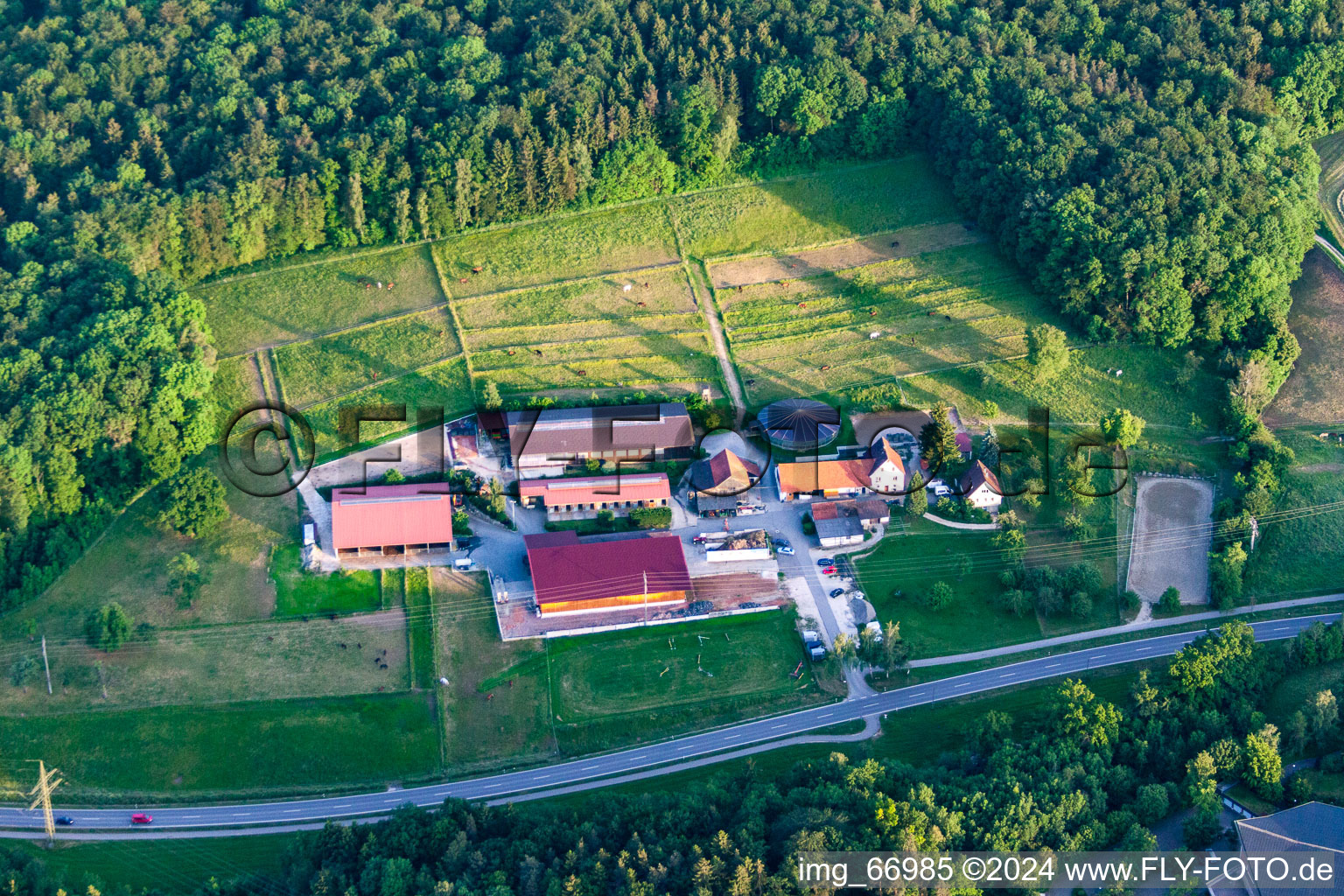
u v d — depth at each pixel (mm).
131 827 171000
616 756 179250
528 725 182125
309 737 180500
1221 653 176500
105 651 188375
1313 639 180625
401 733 181125
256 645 189875
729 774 174375
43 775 168500
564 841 159750
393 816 165750
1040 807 158000
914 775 166000
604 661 189000
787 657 190125
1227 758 164500
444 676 187000
